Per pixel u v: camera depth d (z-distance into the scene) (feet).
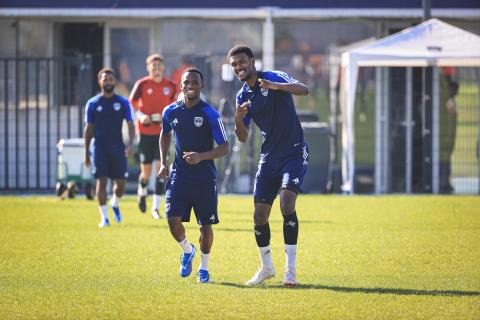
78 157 142.72
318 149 158.30
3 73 168.86
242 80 71.77
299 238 98.48
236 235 100.99
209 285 71.61
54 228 107.76
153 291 68.95
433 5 160.45
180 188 73.10
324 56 256.73
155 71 121.39
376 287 70.44
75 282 73.05
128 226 110.11
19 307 63.52
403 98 163.94
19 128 167.84
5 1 159.33
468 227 107.86
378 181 163.53
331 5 159.33
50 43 168.76
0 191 155.63
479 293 67.92
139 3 159.22
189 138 73.10
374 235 100.89
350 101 143.64
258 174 72.84
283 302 64.59
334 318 59.67
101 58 169.58
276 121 71.97
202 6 159.33
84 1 158.92
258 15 159.22
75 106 167.32
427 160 157.17
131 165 160.56
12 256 86.33
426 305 63.46
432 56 141.79
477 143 162.20
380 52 142.31
